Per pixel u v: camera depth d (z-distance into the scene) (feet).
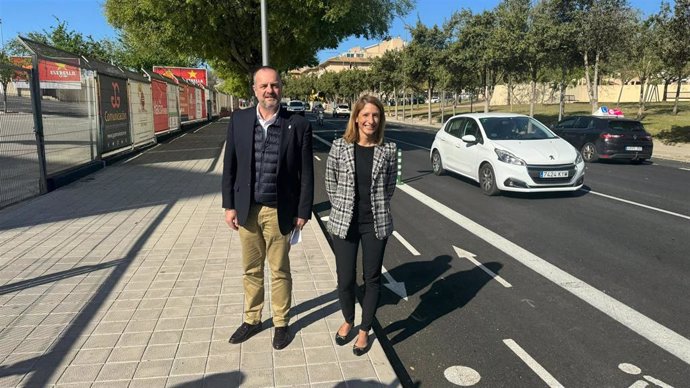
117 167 42.60
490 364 11.49
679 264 18.24
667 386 10.60
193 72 141.28
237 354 11.16
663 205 28.37
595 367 11.34
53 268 16.65
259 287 11.85
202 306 13.65
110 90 45.50
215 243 19.81
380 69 163.12
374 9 61.72
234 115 11.23
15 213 24.88
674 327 13.30
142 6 51.13
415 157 52.75
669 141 71.51
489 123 33.99
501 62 90.99
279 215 11.09
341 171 11.11
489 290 15.85
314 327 12.59
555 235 22.09
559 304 14.79
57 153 33.58
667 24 58.23
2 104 34.60
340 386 10.03
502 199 30.12
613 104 144.77
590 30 77.00
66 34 116.88
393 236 22.04
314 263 17.53
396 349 12.18
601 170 44.06
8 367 10.46
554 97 185.68
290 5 51.72
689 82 174.91
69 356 10.94
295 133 11.04
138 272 16.33
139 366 10.58
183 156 51.55
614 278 16.87
